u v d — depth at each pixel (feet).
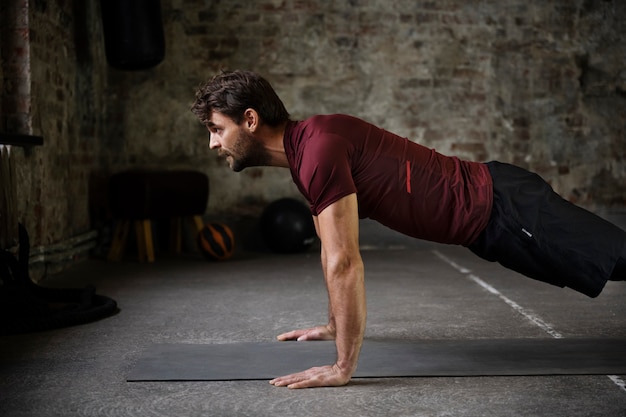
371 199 7.81
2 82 15.52
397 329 11.07
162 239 22.26
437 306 13.08
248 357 9.14
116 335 10.74
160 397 7.64
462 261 19.71
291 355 9.23
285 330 11.09
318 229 8.79
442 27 23.31
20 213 14.98
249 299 13.92
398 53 23.21
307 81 22.97
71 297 13.14
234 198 22.84
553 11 23.66
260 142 7.79
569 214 7.89
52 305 13.26
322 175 7.29
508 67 23.66
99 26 21.76
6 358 9.38
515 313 12.37
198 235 19.81
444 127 23.54
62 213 18.11
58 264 17.53
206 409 7.24
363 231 22.98
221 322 11.72
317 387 7.90
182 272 17.66
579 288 7.98
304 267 18.62
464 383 8.06
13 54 15.60
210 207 22.82
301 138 7.62
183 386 8.02
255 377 8.27
